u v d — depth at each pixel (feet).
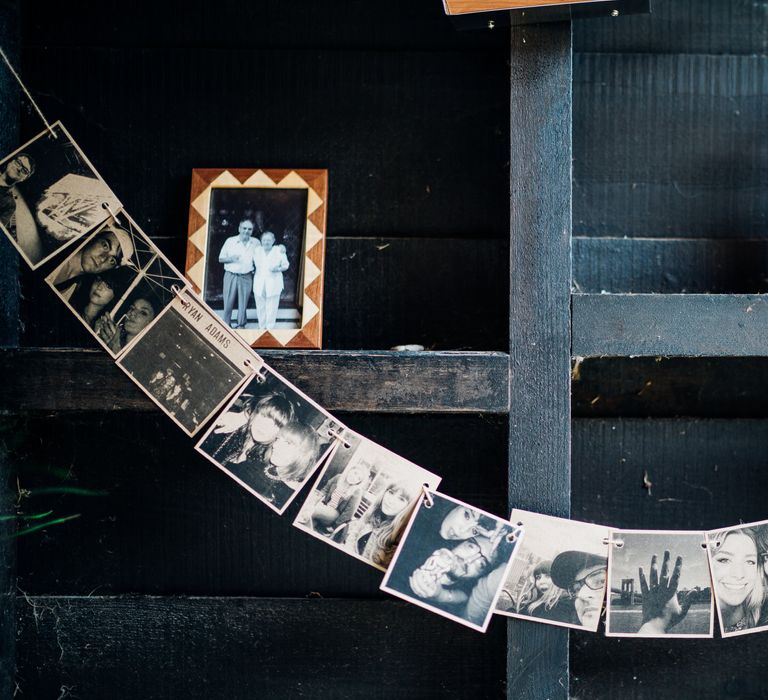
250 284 3.71
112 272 3.34
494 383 3.27
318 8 3.92
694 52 3.94
